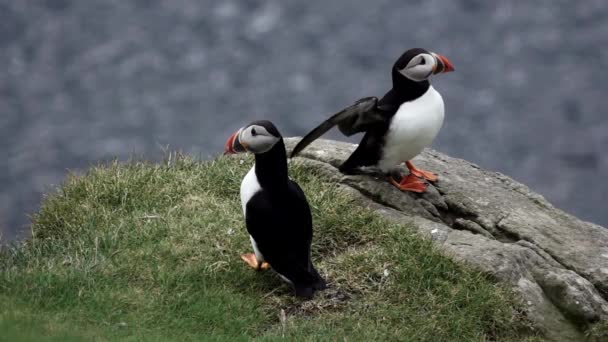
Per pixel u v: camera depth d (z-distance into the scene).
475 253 11.12
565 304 10.95
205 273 10.66
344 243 11.40
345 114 11.16
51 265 10.59
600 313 10.90
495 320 10.48
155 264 10.77
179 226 11.46
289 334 9.88
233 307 10.19
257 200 10.00
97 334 9.27
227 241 11.21
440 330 10.24
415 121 11.88
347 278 10.70
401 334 10.08
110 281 10.39
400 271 10.73
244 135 9.95
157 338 9.31
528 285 10.96
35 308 9.70
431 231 11.56
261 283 10.69
